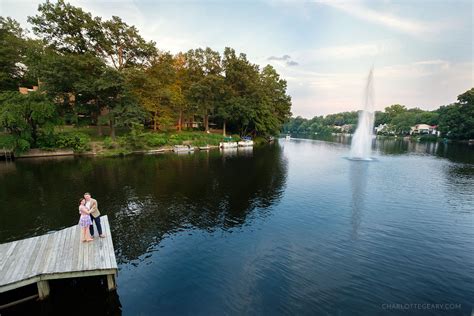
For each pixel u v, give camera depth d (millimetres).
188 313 8047
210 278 9867
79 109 43781
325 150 57812
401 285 9547
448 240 13211
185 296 8828
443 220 15828
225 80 63312
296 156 45531
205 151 50438
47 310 8172
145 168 30875
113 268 8648
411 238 13406
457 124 83688
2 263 8758
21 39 52750
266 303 8500
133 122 44000
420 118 123250
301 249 12195
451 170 32188
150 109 51562
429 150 58750
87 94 43688
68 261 8945
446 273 10352
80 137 41406
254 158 41688
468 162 39250
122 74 43188
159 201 18844
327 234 13812
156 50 51719
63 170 29000
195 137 56750
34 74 41688
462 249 12305
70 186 22250
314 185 24125
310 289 9250
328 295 8938
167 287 9320
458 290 9312
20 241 10461
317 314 8039
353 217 16250
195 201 19000
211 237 13375
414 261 11211
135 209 17203
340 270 10484
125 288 9234
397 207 18156
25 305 8344
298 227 14695
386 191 22250
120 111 43375
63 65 39062
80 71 42250
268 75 82188
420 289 9336
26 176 25844
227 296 8844
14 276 7980
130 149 44188
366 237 13484
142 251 11930
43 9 40781
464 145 75000
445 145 74875
